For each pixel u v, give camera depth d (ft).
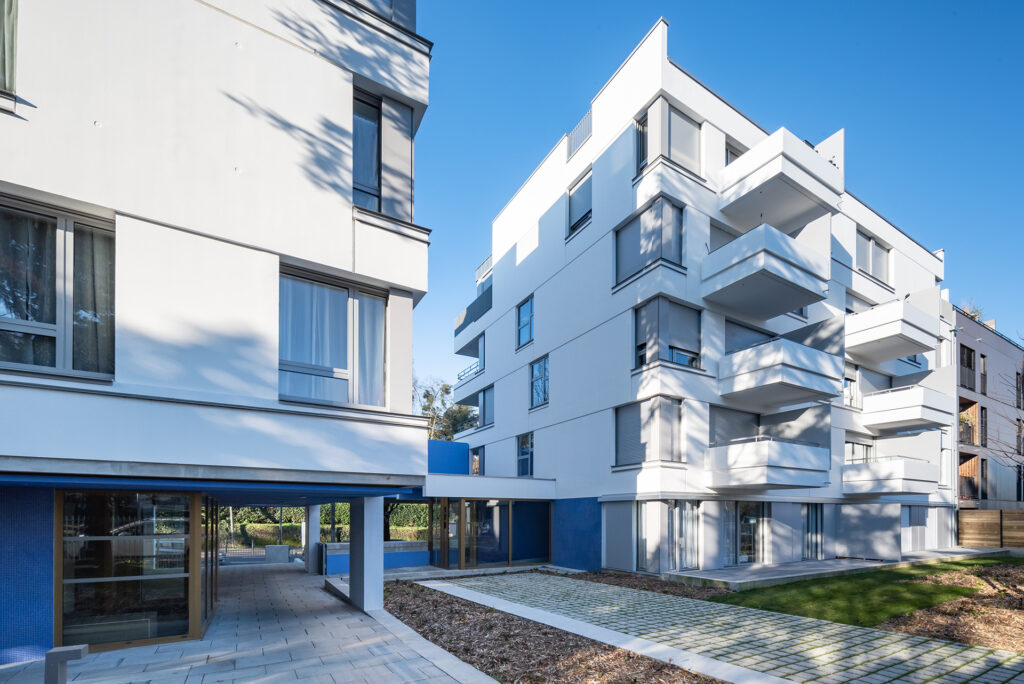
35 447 17.92
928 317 63.05
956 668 20.74
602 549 53.11
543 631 25.95
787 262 47.16
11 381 17.72
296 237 23.81
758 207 53.52
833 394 49.44
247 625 27.30
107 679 18.85
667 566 46.01
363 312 26.21
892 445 69.97
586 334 58.03
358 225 25.55
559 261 64.34
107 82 20.25
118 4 20.74
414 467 25.80
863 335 62.69
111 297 20.66
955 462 77.20
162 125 21.21
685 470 47.67
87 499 22.06
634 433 50.55
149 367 20.08
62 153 19.12
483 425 84.38
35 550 20.62
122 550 22.67
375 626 27.04
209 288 21.65
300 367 24.04
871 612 30.37
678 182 50.37
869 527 57.16
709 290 50.34
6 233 19.02
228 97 22.81
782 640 24.70
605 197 56.54
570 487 58.70
